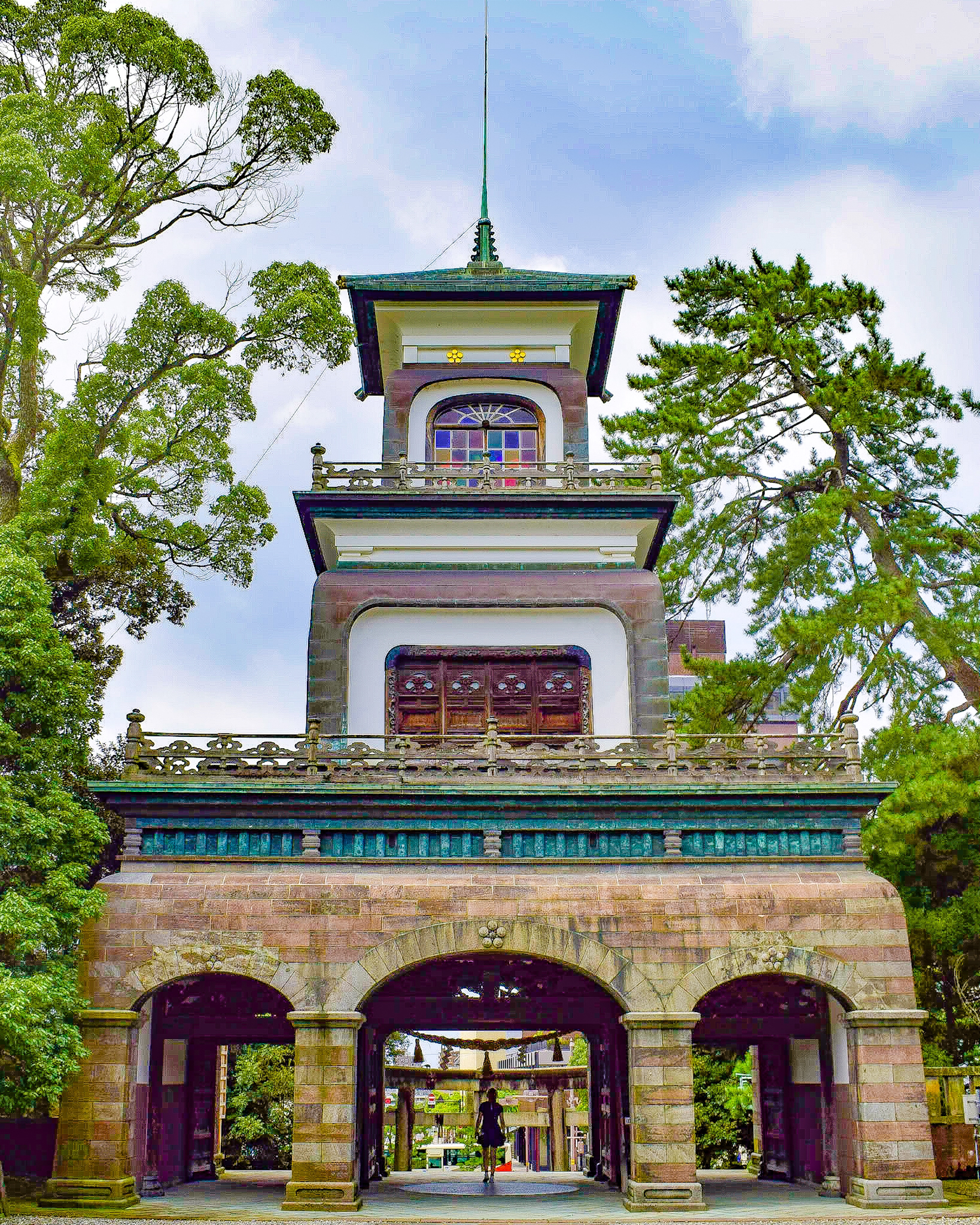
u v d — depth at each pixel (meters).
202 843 23.78
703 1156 36.62
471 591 28.14
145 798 23.75
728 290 42.78
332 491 28.41
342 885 23.03
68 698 24.17
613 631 28.39
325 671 27.33
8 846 22.08
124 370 32.94
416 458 31.16
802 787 23.92
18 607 24.12
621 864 23.66
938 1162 26.23
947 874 34.34
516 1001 25.14
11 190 28.89
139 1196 23.09
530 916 22.88
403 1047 50.66
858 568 40.56
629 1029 22.47
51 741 23.56
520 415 31.67
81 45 32.09
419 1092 56.78
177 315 33.00
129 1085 22.20
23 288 29.38
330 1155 21.72
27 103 30.52
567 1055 54.31
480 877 23.33
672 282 43.22
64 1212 20.86
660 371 42.97
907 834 32.72
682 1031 22.38
